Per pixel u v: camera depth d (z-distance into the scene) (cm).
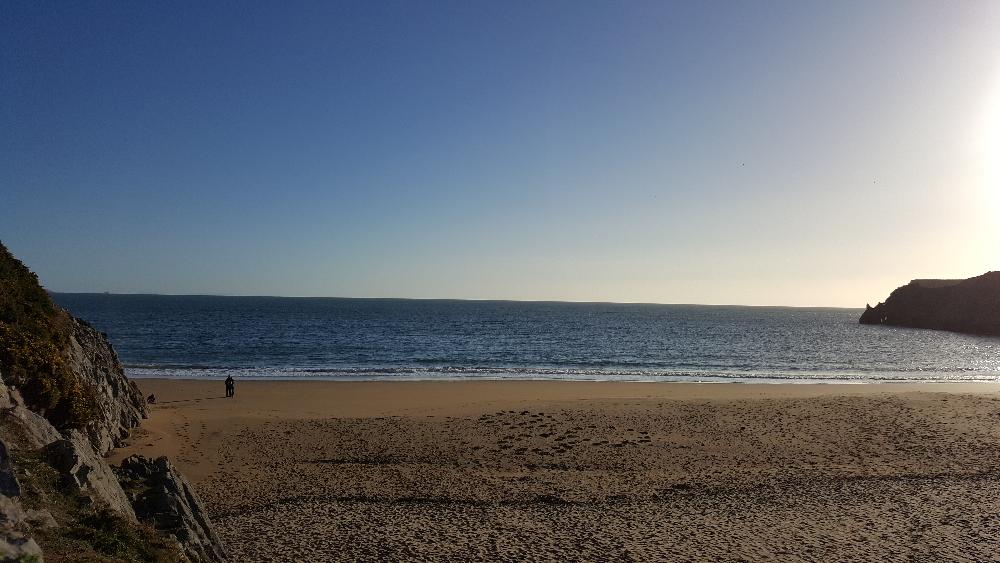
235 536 1389
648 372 5353
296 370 5000
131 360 5825
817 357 7431
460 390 3928
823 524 1496
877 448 2411
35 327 1781
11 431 1010
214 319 12975
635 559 1266
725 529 1460
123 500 1054
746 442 2497
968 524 1492
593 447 2408
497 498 1752
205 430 2650
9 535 648
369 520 1520
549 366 5959
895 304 16488
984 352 8562
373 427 2722
